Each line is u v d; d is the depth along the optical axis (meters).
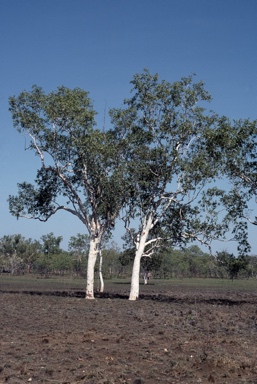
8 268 128.75
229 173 36.94
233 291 68.06
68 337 19.97
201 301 44.38
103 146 39.50
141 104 41.97
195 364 14.95
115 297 48.31
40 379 13.16
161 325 24.94
